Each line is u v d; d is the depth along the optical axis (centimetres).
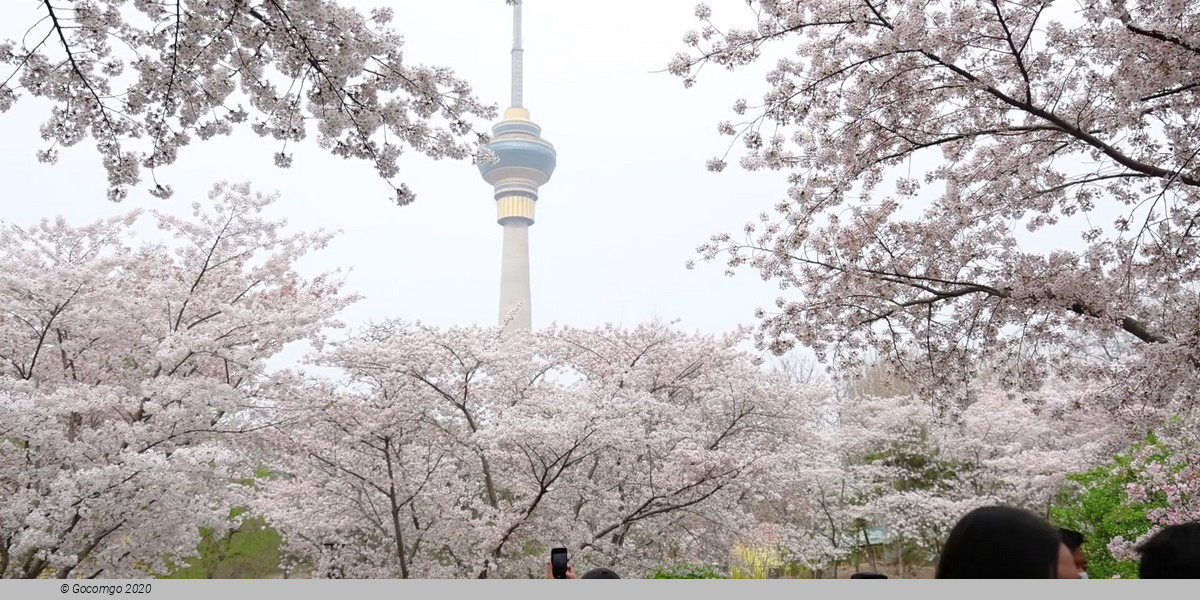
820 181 743
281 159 573
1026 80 615
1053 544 198
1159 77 597
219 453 775
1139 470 967
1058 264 724
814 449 1458
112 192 565
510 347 1292
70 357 990
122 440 834
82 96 536
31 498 731
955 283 750
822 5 656
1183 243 684
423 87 561
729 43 668
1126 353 847
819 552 1539
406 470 1073
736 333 1432
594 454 1116
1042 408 839
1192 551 221
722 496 1162
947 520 1598
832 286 796
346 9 518
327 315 1129
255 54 533
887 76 659
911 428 1808
